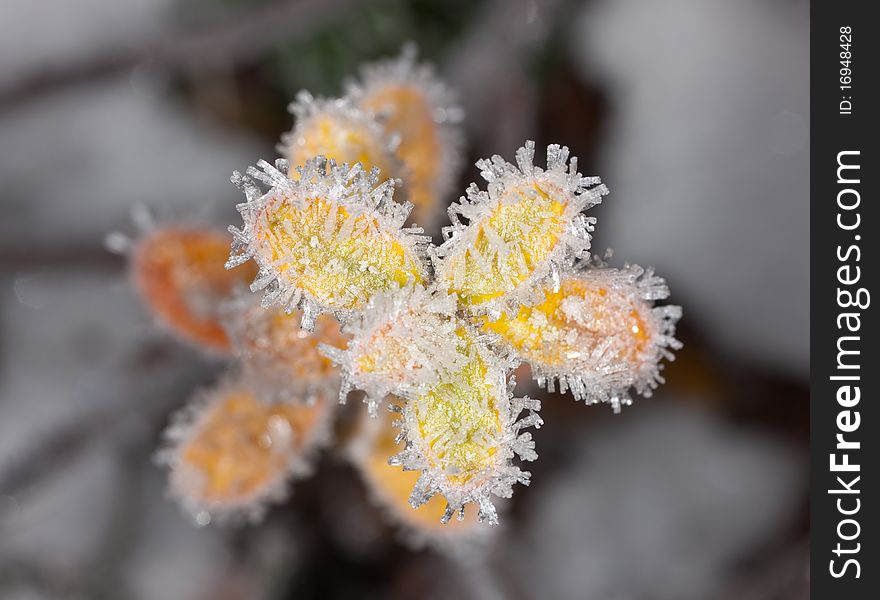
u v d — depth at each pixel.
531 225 0.15
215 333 0.18
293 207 0.15
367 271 0.15
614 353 0.16
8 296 0.31
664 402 0.31
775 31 0.31
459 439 0.15
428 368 0.15
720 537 0.29
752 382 0.30
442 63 0.30
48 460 0.24
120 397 0.24
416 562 0.28
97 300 0.30
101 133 0.31
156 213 0.30
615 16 0.31
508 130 0.26
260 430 0.17
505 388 0.15
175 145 0.31
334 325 0.16
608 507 0.29
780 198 0.30
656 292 0.16
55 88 0.28
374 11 0.29
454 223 0.15
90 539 0.29
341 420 0.18
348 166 0.15
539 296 0.15
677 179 0.31
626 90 0.31
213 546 0.29
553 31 0.29
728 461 0.30
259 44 0.28
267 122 0.31
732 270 0.31
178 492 0.18
